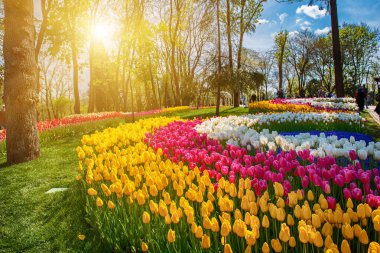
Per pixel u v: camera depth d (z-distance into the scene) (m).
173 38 37.03
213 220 3.04
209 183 4.00
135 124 11.56
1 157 11.30
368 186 3.71
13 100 9.72
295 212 3.05
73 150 11.02
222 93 18.77
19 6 9.73
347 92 55.88
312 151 5.10
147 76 48.00
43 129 14.45
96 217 4.43
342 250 2.39
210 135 7.73
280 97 38.50
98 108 50.47
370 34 53.94
